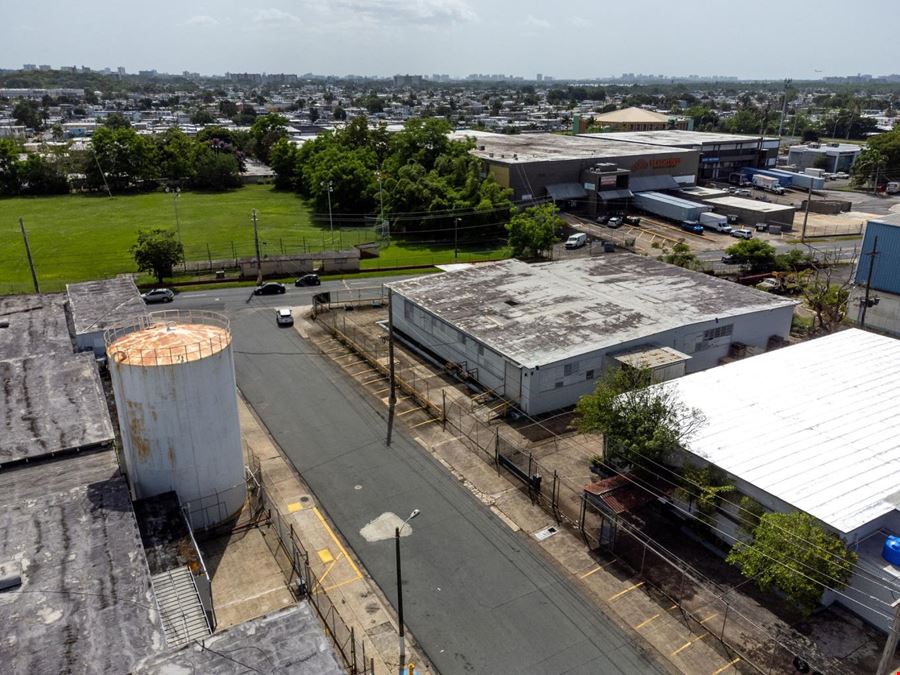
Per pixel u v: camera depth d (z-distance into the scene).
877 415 36.00
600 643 26.75
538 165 105.62
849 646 26.17
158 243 74.25
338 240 97.19
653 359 44.12
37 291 65.69
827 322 60.62
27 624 21.83
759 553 26.69
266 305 69.12
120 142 143.38
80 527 26.52
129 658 20.62
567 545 32.62
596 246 90.44
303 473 38.88
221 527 33.47
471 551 32.19
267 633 20.97
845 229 102.38
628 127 183.25
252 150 186.00
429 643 26.77
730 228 98.62
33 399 37.34
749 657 25.92
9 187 141.00
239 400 47.81
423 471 39.00
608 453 36.62
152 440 30.52
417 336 56.84
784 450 32.69
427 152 116.94
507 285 59.12
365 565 31.30
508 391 45.75
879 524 28.59
